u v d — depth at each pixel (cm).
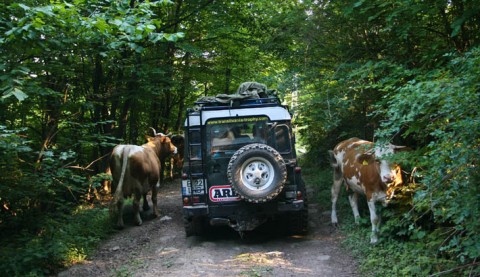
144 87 1109
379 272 547
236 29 1380
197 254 673
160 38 582
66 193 1090
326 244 716
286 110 758
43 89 650
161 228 877
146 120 1811
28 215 780
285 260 642
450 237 523
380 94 820
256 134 734
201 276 582
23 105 789
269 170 670
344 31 887
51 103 845
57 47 618
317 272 587
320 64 930
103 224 870
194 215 713
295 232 772
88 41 636
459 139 389
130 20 587
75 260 700
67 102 864
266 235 784
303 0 962
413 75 703
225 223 709
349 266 605
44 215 794
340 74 825
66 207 867
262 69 1670
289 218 755
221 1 1278
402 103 439
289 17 977
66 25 570
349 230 759
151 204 1143
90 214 895
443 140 409
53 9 523
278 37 1042
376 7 752
